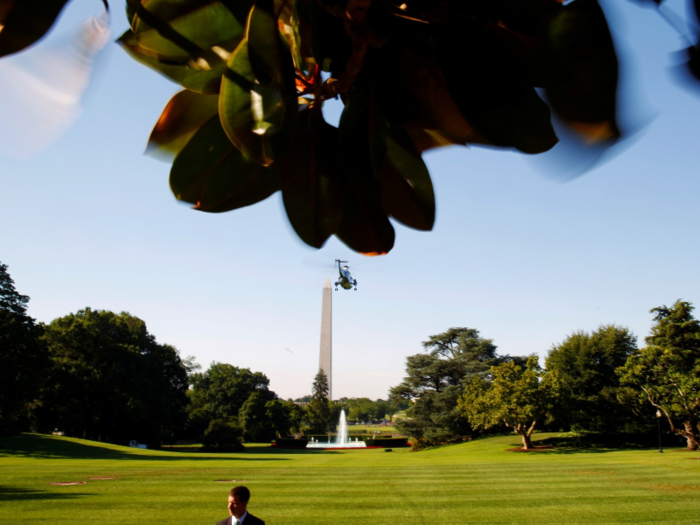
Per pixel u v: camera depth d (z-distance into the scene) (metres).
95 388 49.56
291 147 1.00
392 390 55.19
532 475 21.66
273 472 23.34
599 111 0.67
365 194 1.05
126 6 0.84
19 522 11.84
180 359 64.75
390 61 0.87
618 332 47.75
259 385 95.31
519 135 0.76
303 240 1.02
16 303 36.41
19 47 0.66
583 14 0.65
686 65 0.56
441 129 0.85
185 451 53.44
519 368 40.31
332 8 0.81
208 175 0.99
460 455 40.16
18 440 37.72
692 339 38.94
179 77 0.87
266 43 0.76
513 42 0.73
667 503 14.80
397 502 15.21
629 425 44.59
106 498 15.14
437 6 0.76
